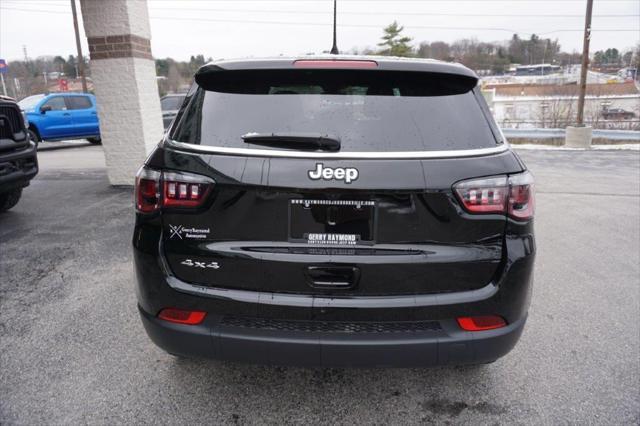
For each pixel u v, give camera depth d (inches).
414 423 87.4
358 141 75.4
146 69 280.7
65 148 564.4
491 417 88.8
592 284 152.2
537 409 90.9
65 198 257.4
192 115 82.4
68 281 147.9
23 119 211.8
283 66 82.0
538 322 125.7
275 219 74.8
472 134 78.3
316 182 73.0
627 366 105.0
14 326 120.0
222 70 83.2
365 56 88.0
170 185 76.9
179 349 80.1
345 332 75.4
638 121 1069.8
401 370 103.9
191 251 77.2
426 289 75.4
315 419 88.2
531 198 78.7
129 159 281.9
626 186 339.9
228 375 101.5
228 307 76.2
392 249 74.6
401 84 83.2
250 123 78.4
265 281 75.7
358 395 95.4
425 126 77.8
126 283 146.7
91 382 98.0
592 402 92.6
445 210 74.0
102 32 262.7
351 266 74.1
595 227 222.7
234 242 76.2
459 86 84.9
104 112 275.9
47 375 100.0
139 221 81.0
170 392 95.4
